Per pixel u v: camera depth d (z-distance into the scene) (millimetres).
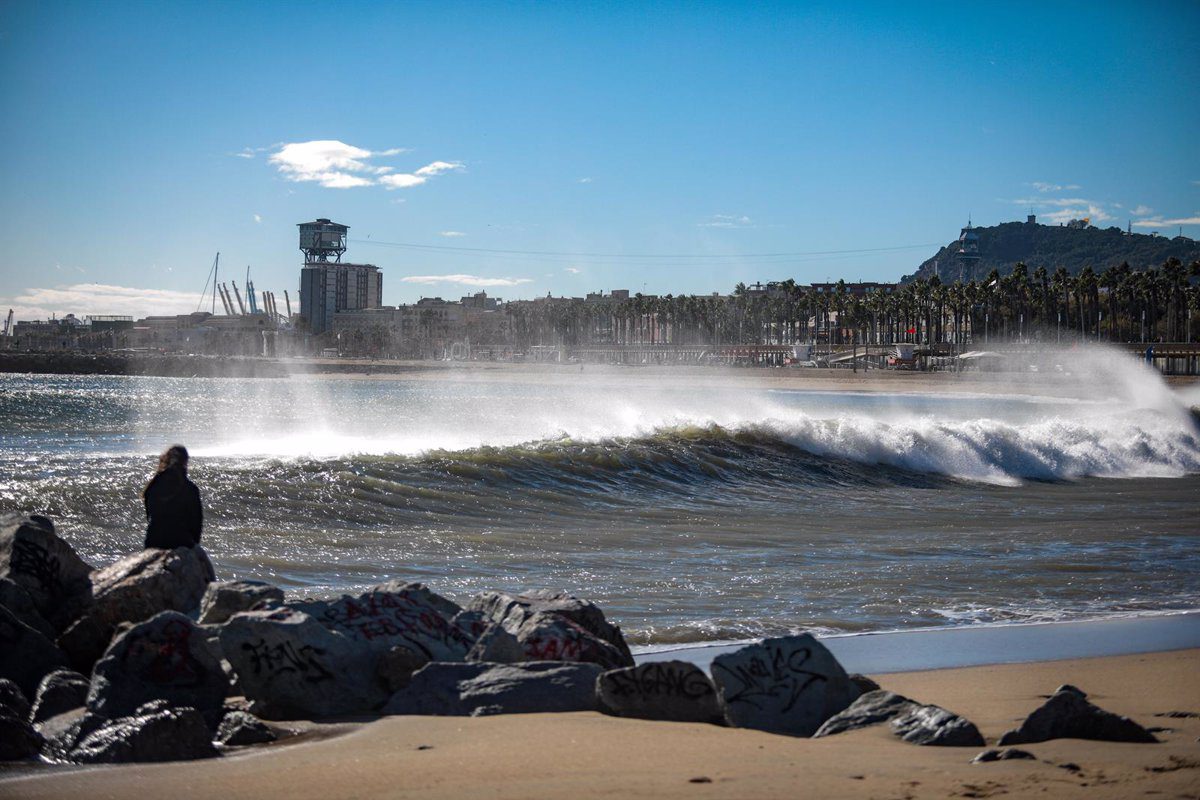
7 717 6031
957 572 15219
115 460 25719
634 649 10359
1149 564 16203
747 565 15500
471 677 7414
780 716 6973
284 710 7258
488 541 16859
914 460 31094
